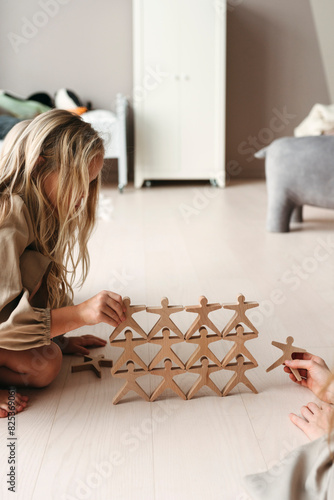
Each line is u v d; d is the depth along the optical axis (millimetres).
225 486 889
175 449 985
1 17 4461
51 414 1102
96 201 1209
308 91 4777
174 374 1143
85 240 1223
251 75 4723
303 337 1461
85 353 1369
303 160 2578
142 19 4227
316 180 2562
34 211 1120
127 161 4797
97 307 1057
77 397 1170
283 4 4613
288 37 4672
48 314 1052
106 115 4047
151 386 1219
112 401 1151
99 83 4629
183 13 4230
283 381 1229
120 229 2887
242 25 4629
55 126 1081
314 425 1022
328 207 2592
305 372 1206
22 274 1098
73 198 1097
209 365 1154
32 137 1082
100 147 1121
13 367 1155
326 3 4625
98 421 1077
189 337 1128
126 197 3996
